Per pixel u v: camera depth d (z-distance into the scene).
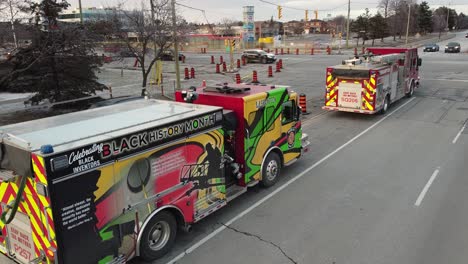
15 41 17.44
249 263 6.18
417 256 6.27
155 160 5.84
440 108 17.73
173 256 6.41
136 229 5.71
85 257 5.08
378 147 12.23
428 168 10.23
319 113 17.42
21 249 5.49
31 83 17.75
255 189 9.09
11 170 5.07
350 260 6.20
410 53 19.62
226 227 7.35
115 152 5.23
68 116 6.50
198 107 7.14
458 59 41.09
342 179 9.64
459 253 6.32
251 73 33.50
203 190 6.88
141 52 25.97
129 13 26.03
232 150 8.06
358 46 70.06
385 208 8.00
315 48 66.56
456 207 7.95
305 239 6.86
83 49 17.88
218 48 72.75
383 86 16.41
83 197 4.93
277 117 8.90
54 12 17.22
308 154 11.67
